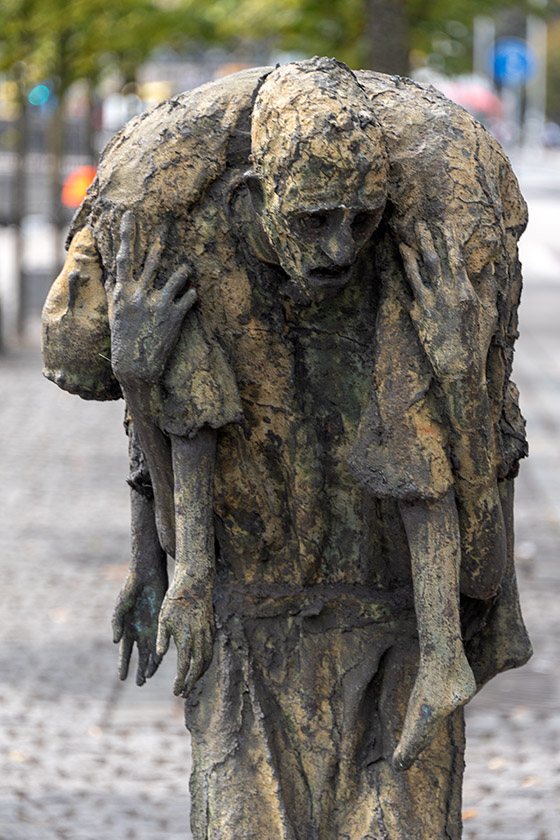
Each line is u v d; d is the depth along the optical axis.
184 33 31.58
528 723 11.09
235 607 5.96
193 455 5.47
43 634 13.00
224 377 5.46
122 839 9.16
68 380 5.76
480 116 74.12
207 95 5.48
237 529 5.85
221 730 5.87
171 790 10.01
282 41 31.55
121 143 5.54
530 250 49.12
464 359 5.18
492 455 5.38
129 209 5.40
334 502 5.83
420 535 5.42
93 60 31.55
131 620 6.37
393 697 5.89
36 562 15.09
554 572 14.45
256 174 5.06
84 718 11.22
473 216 5.26
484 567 5.55
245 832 5.69
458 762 5.92
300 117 4.85
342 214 4.87
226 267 5.46
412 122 5.32
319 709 5.91
